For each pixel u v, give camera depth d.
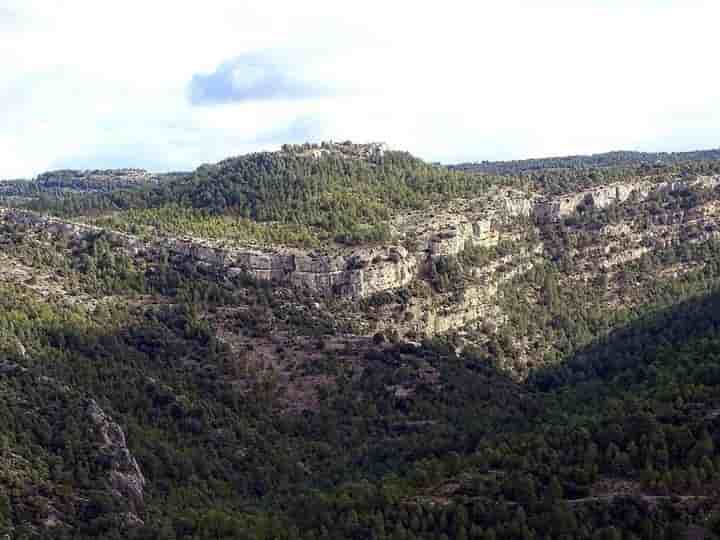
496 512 135.75
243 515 155.50
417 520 136.75
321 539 137.88
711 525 123.75
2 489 141.00
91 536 141.00
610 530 125.50
